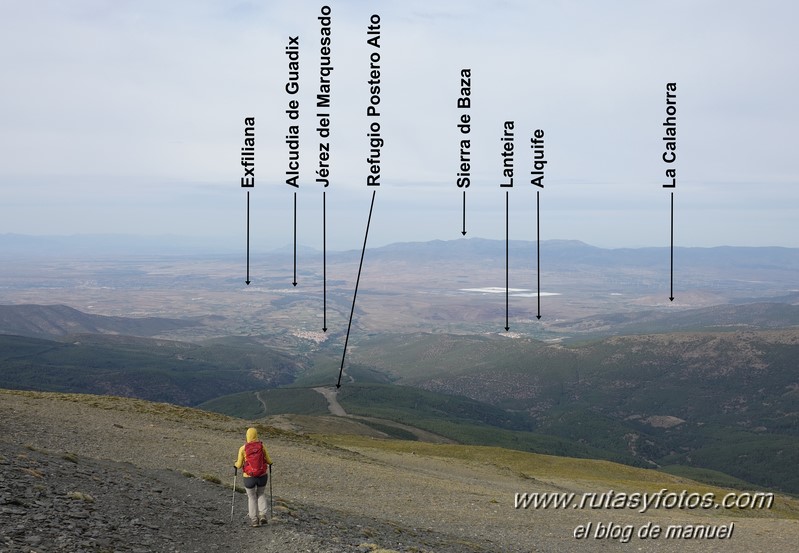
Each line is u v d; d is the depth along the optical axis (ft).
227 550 53.26
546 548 87.86
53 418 125.18
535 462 255.29
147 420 152.35
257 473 60.95
